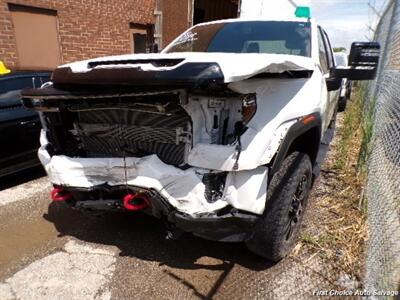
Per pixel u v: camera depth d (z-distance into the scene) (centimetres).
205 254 281
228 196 212
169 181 216
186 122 214
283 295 233
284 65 219
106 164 234
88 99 233
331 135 469
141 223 330
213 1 1120
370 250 253
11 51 601
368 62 312
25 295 233
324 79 324
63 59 683
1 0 574
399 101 298
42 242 297
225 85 192
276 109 224
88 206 251
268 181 221
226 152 204
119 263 269
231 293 236
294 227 273
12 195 392
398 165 274
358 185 404
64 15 666
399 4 397
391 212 258
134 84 194
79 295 233
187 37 383
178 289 239
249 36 351
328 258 272
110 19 753
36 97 236
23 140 404
